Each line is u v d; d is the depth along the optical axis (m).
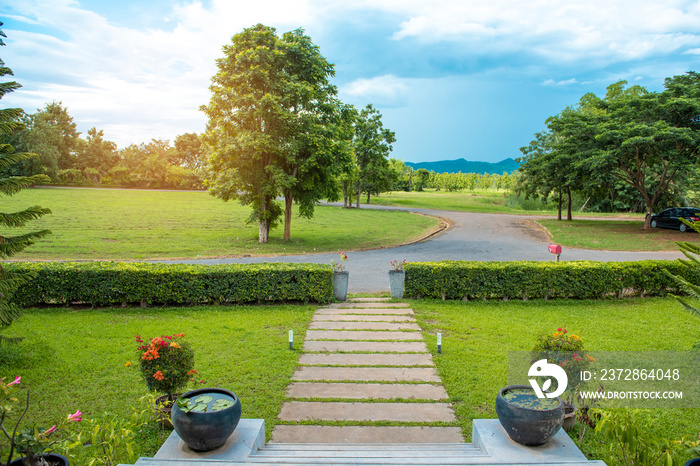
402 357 9.42
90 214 39.62
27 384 7.75
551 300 14.20
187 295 13.22
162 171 85.62
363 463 4.86
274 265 14.25
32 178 7.64
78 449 5.68
